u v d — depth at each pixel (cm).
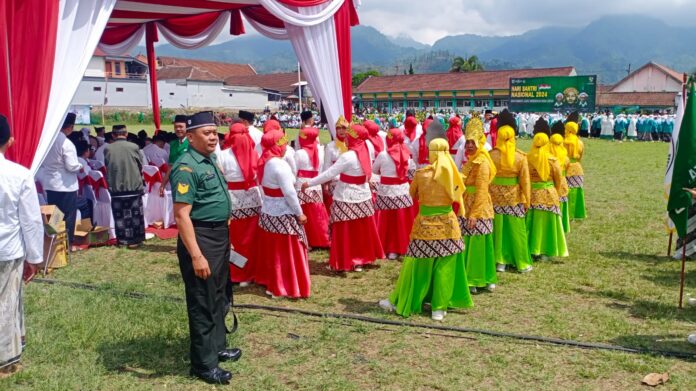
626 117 3531
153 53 1403
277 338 528
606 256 809
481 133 630
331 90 973
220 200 446
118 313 577
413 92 6719
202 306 441
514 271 740
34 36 619
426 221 565
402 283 586
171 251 862
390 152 802
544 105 4284
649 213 1124
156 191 1014
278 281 643
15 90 614
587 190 1423
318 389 433
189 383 443
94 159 1032
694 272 729
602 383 438
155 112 1423
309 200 845
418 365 471
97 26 677
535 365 468
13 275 442
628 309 599
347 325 558
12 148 613
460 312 595
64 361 475
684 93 699
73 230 826
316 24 921
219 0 1084
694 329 541
